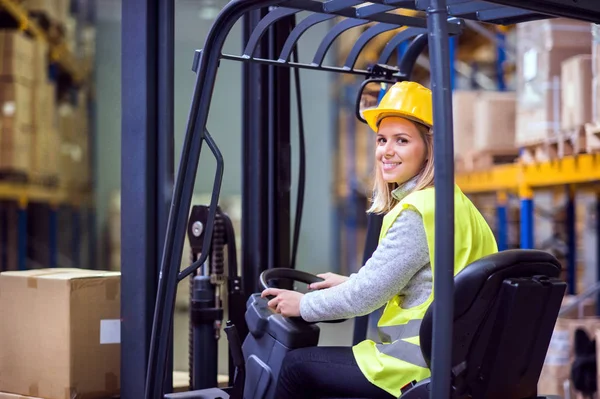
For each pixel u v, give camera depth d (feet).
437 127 5.86
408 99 7.46
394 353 7.18
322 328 25.20
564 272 17.71
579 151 13.67
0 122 18.03
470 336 6.70
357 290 7.22
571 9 7.11
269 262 11.57
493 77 23.45
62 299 10.07
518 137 15.72
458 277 6.61
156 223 10.19
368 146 34.86
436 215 5.85
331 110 36.60
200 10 28.71
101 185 27.63
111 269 27.78
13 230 20.03
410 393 6.71
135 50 10.13
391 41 9.80
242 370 8.38
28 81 18.71
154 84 10.18
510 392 7.05
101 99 27.63
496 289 6.66
